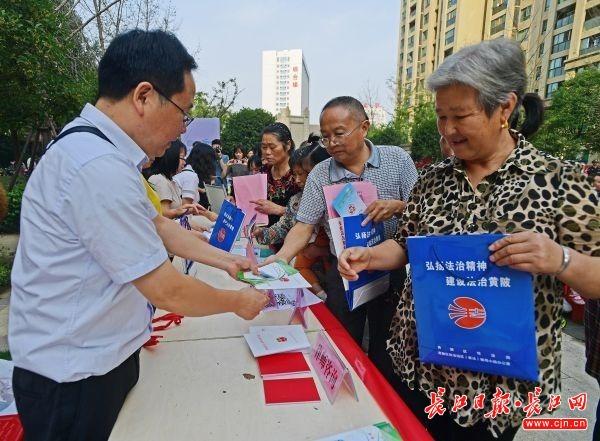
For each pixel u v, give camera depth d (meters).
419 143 17.33
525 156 0.97
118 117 0.92
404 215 1.23
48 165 0.84
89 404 0.92
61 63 4.05
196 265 2.17
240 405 1.01
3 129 4.36
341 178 1.81
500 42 0.92
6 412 1.30
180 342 1.33
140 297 1.01
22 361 0.90
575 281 0.82
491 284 0.88
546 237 0.83
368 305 1.88
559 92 13.36
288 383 1.10
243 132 20.75
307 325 1.46
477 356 0.92
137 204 0.83
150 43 0.89
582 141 12.23
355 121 1.69
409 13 38.97
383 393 1.06
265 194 2.62
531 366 0.86
